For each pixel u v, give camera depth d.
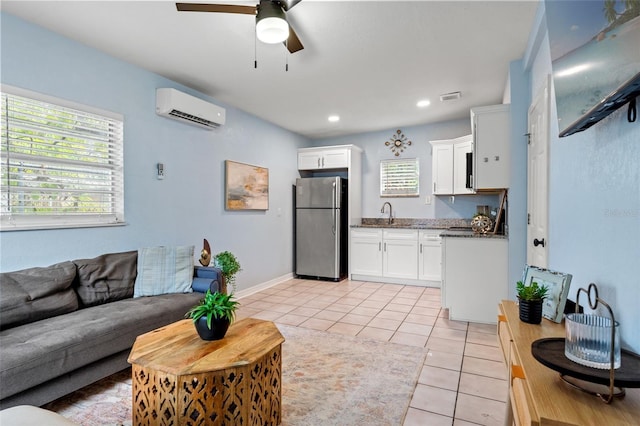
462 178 4.78
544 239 2.27
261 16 1.94
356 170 5.64
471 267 3.35
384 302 4.09
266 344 1.65
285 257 5.37
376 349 2.69
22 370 1.58
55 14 2.23
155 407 1.46
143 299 2.58
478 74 3.27
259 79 3.38
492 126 3.23
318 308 3.84
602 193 1.31
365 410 1.86
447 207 5.27
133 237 3.00
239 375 1.48
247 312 3.69
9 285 2.05
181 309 2.51
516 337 1.33
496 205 4.99
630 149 1.08
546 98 2.19
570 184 1.72
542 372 1.04
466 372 2.30
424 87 3.62
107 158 2.82
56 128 2.47
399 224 5.56
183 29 2.43
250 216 4.57
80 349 1.83
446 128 5.16
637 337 1.04
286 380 2.20
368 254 5.30
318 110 4.45
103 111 2.75
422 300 4.18
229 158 4.18
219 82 3.45
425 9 2.20
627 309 1.11
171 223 3.37
